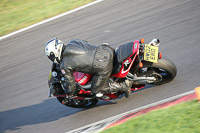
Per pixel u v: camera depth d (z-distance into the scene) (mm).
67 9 40188
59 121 20281
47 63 28922
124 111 18844
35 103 23141
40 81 26125
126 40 28906
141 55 17891
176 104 16438
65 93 19234
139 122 15156
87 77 18641
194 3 32312
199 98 15391
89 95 20016
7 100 24547
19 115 22125
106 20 34312
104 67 17375
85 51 17109
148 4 35344
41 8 42812
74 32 33594
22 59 31078
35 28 37094
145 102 19031
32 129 20094
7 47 34344
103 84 17969
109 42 29484
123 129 15016
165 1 34844
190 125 13172
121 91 19781
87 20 35594
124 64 18031
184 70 21438
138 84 19922
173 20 30031
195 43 24828
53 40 17312
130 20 32719
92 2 40375
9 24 39906
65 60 16938
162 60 18781
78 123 19391
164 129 13594
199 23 27969
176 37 26734
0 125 21453
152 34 28562
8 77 28375
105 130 15805
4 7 46344
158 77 19562
